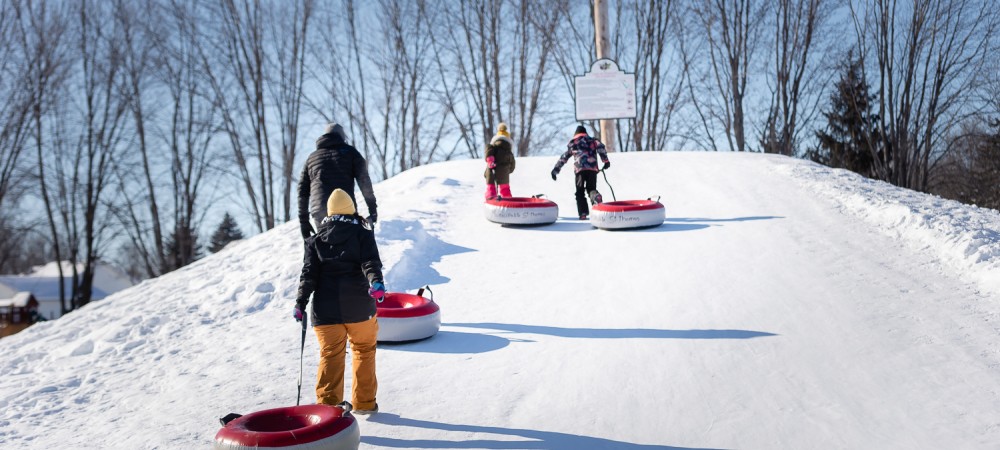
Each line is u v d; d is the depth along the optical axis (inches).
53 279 2822.3
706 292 321.4
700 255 384.8
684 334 270.4
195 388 244.4
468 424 200.8
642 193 580.7
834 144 1638.8
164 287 416.5
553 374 238.1
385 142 1659.7
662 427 195.8
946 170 1907.0
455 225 491.8
